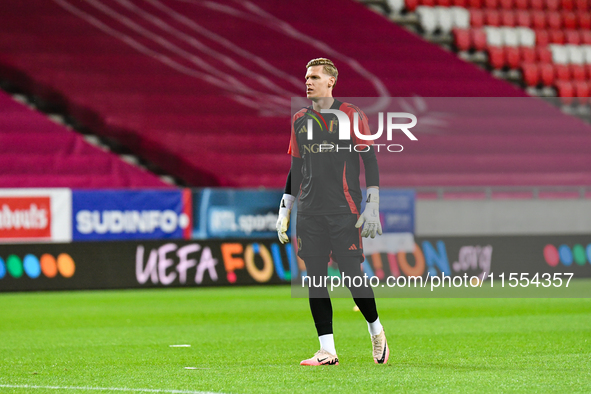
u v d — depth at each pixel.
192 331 28.73
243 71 68.38
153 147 61.25
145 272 47.06
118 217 47.28
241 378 17.58
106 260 46.56
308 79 18.88
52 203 46.06
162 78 65.94
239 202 48.81
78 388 16.70
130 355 22.56
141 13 71.25
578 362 20.14
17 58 64.19
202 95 65.25
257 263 48.81
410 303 38.53
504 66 75.94
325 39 73.06
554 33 78.50
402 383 16.61
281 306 37.72
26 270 45.34
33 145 57.06
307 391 15.76
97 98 63.22
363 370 18.58
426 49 73.88
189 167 60.72
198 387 16.52
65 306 37.84
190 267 47.69
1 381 17.83
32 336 27.48
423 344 24.41
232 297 42.06
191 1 73.31
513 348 23.28
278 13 74.62
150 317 33.34
